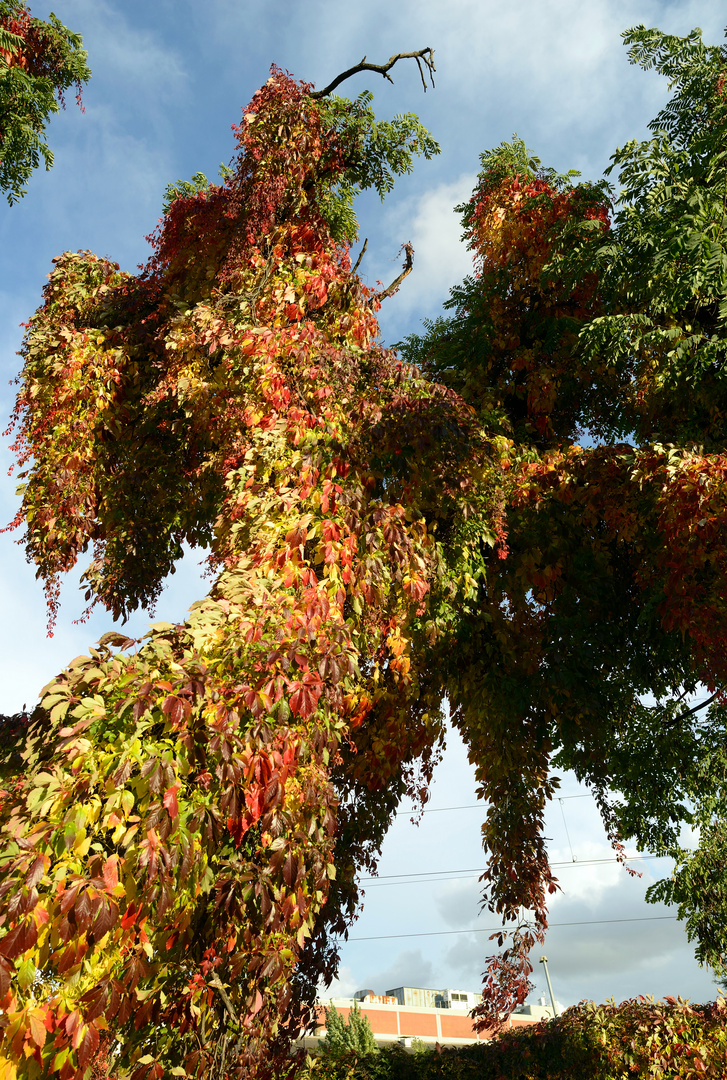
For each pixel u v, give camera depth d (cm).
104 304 770
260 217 693
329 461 558
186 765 317
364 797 722
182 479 804
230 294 668
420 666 712
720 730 813
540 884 778
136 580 794
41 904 260
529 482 720
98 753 299
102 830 290
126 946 289
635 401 793
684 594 589
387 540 535
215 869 371
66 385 702
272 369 582
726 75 709
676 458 569
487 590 786
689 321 738
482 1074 816
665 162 703
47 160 1153
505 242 868
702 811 822
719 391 704
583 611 745
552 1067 784
